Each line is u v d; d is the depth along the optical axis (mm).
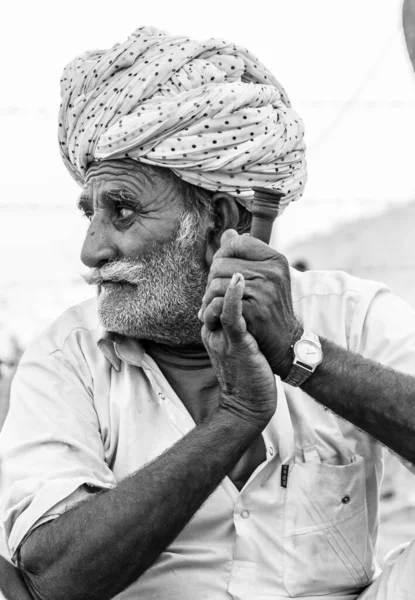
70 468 2666
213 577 2732
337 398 2545
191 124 2785
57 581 2512
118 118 2799
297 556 2730
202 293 2855
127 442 2799
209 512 2756
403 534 6418
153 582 2729
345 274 3023
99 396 2846
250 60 2943
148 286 2809
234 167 2820
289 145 2906
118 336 2859
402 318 2916
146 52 2826
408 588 2611
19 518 2588
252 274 2504
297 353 2533
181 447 2529
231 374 2521
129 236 2811
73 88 2887
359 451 2848
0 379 5375
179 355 2889
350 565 2764
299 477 2768
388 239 9750
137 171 2809
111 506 2490
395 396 2521
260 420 2537
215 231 2896
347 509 2770
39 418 2779
